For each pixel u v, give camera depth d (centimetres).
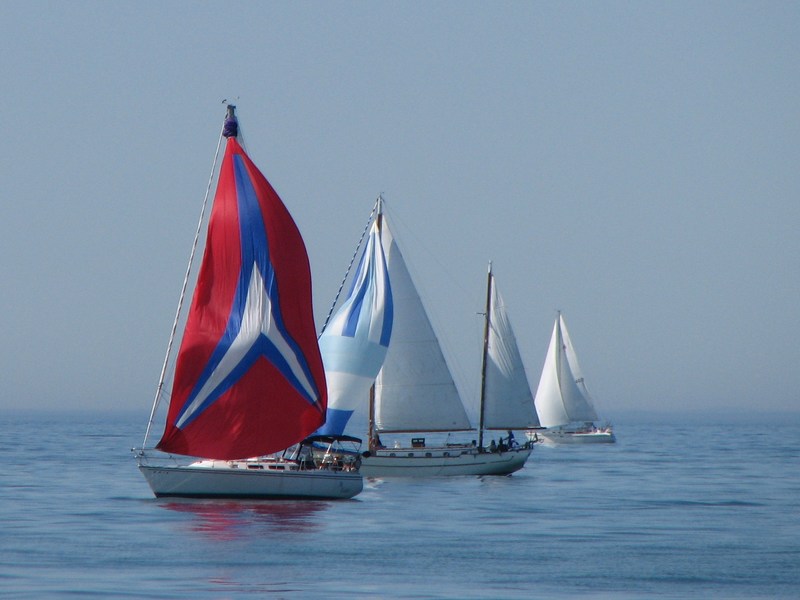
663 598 14000
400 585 14300
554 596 13888
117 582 14038
